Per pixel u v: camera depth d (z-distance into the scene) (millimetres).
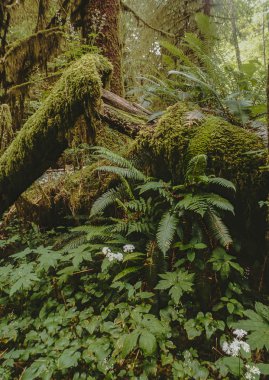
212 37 4902
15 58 5711
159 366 2217
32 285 3100
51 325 2574
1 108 4352
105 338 2357
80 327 2475
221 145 2682
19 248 3924
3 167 3643
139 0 8508
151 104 5301
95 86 2986
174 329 2400
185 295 2598
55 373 2291
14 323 2783
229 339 2273
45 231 4215
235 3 7922
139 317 2275
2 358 2566
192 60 6660
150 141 3047
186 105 3211
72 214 3826
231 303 2367
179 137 2855
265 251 2674
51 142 3344
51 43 5617
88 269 3051
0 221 4504
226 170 2637
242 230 2814
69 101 3061
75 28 5598
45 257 2824
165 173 3150
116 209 3490
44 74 5926
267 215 2520
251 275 2693
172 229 2521
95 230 3002
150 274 2648
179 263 2611
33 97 6090
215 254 2533
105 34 5121
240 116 3043
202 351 2299
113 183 3600
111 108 3365
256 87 3637
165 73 7473
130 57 8531
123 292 2711
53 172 4992
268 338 1943
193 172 2617
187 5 7863
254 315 2129
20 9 6516
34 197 4395
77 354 2260
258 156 2555
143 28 8398
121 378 2168
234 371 1961
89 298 2770
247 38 11219
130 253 2803
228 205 2391
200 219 2711
